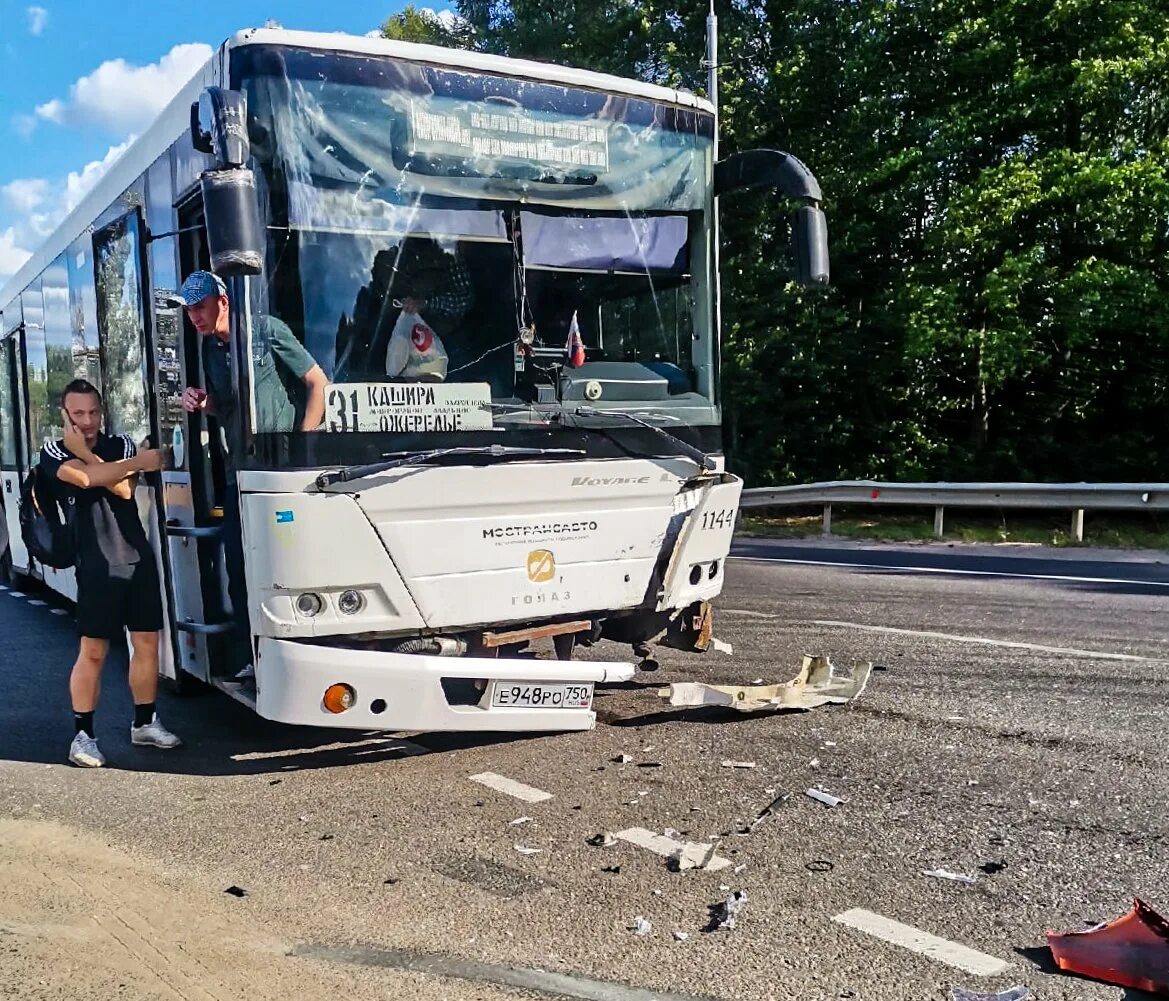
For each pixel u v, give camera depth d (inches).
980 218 706.2
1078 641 310.0
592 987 127.4
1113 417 829.8
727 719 245.8
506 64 216.2
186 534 232.2
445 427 202.7
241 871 166.4
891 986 126.0
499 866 165.2
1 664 334.3
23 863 171.0
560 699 214.1
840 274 848.3
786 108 858.1
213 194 176.9
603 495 219.1
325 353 193.6
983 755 211.3
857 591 423.2
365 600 195.5
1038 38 759.1
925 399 861.2
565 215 222.1
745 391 853.8
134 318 260.7
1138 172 667.4
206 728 252.8
